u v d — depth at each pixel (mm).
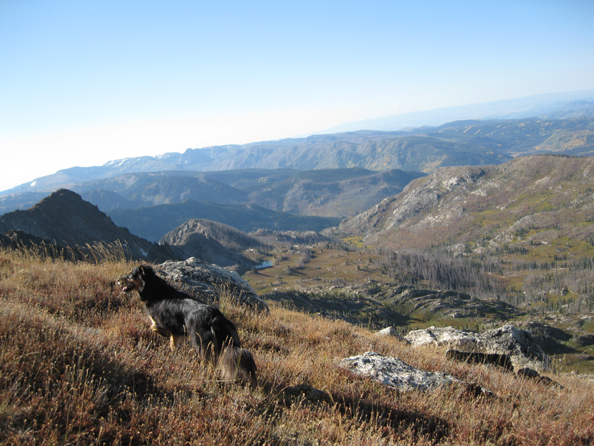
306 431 4059
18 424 3102
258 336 8250
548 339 150000
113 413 3539
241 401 4215
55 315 6711
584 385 11523
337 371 6477
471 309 196875
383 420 4738
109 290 9070
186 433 3541
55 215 177875
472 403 5695
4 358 3764
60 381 3748
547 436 4898
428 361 9336
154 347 5723
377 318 174375
